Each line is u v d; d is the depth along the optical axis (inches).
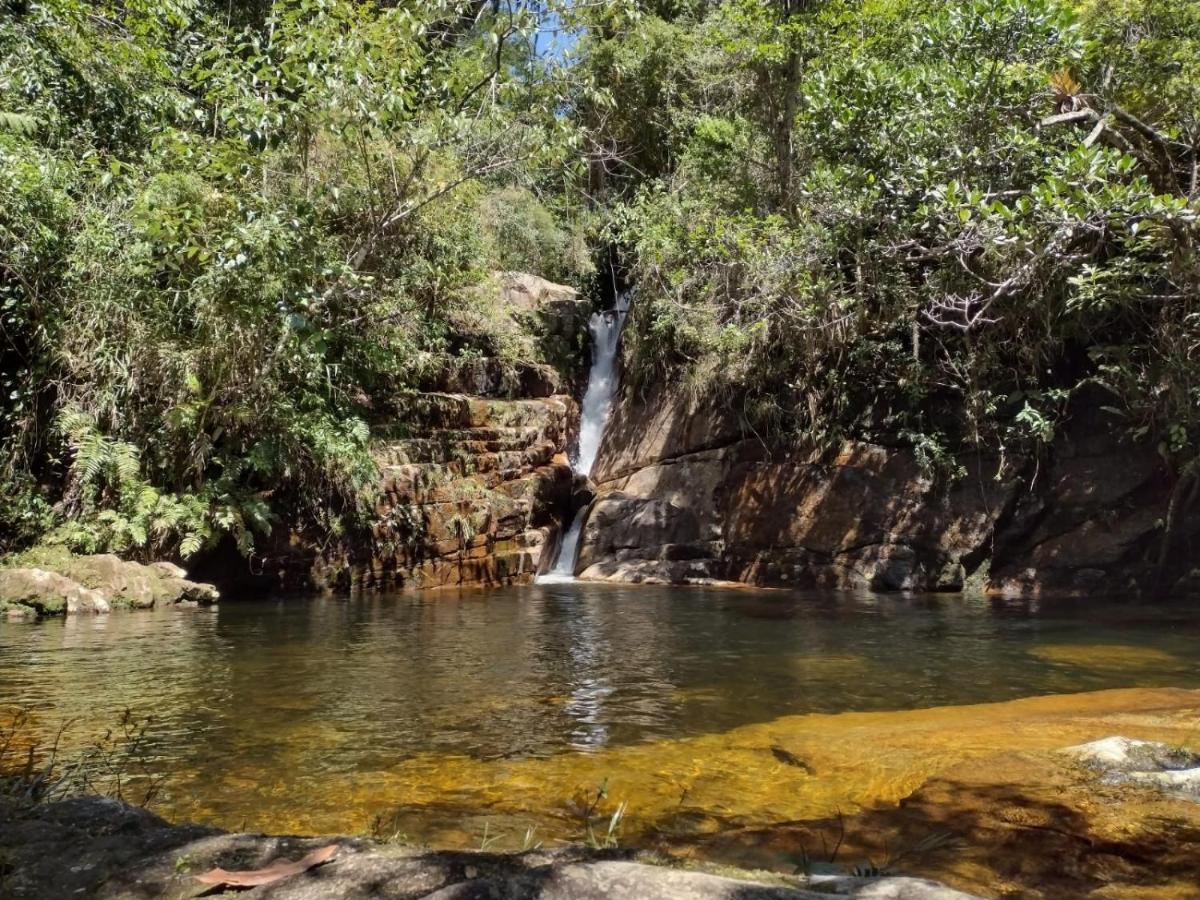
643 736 191.8
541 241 768.3
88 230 426.3
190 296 435.8
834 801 146.8
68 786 144.3
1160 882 111.5
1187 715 199.6
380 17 464.8
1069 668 276.1
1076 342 533.3
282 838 76.2
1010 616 401.4
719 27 642.2
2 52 460.1
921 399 566.3
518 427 627.2
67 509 428.5
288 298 447.2
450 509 543.5
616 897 61.4
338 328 509.0
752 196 597.0
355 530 501.0
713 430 634.8
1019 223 327.9
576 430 722.8
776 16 575.5
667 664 279.1
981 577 515.2
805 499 573.6
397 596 478.0
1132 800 141.3
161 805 145.8
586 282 812.0
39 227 409.7
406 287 585.0
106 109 506.6
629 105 770.8
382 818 140.2
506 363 659.4
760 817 139.9
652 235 632.4
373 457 512.1
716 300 616.4
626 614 404.2
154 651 290.7
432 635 334.6
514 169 666.2
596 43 740.0
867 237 494.0
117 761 170.1
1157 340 475.8
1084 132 402.3
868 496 555.2
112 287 430.3
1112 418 522.0
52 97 478.0
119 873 68.4
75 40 488.7
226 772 164.2
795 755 173.8
